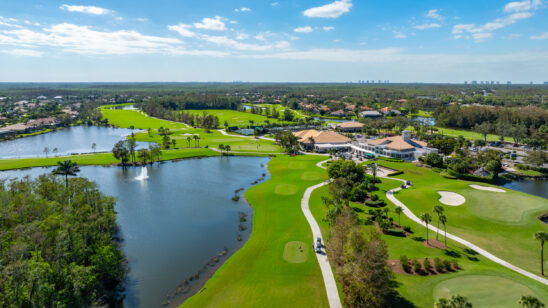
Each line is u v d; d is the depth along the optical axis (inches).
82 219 2365.9
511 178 4490.7
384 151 5787.4
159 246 2655.0
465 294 1775.3
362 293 1638.8
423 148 5831.7
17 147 6875.0
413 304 1711.4
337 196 3176.7
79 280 1803.6
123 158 5477.4
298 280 2039.9
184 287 2076.8
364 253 1742.1
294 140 6633.9
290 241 2596.0
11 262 1737.2
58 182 3230.8
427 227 2554.1
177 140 7726.4
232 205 3607.3
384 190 3828.7
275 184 4259.4
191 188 4244.6
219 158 6181.1
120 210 3452.3
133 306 1892.2
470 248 2429.9
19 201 2508.6
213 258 2449.6
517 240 2549.2
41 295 1649.9
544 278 2004.2
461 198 3447.3
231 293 1946.4
